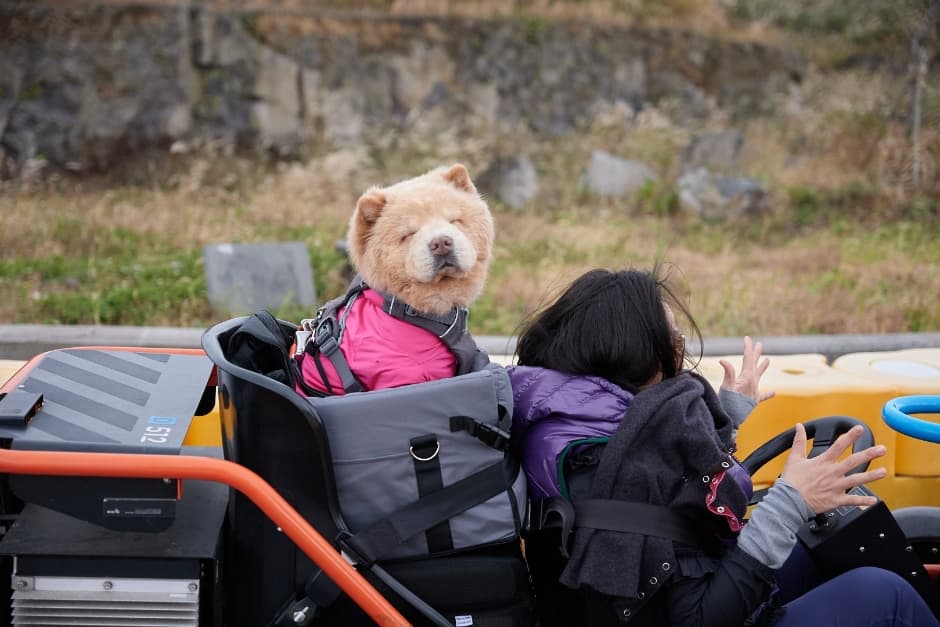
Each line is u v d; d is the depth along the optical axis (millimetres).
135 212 9859
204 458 2072
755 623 2354
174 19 12578
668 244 10422
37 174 11461
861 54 16812
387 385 2373
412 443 2199
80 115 12156
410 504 2213
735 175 13500
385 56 14133
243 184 12047
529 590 2361
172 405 2414
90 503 2111
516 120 14688
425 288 2410
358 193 11914
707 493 2201
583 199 12820
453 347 2451
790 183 13164
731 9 17750
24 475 2082
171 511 2127
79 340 4922
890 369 4125
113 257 8359
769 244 11477
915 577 2686
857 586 2320
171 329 5145
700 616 2184
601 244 10250
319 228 9859
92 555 2158
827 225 12164
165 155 12516
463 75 14539
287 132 13445
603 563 2180
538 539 2482
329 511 2197
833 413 3725
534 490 2412
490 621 2305
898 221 12055
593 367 2436
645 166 13289
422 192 2555
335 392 2389
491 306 7605
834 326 7336
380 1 14844
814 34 17578
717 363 4078
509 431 2326
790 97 16234
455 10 15031
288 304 7191
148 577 2180
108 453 2066
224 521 2379
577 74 15164
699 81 16047
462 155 13070
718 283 8594
